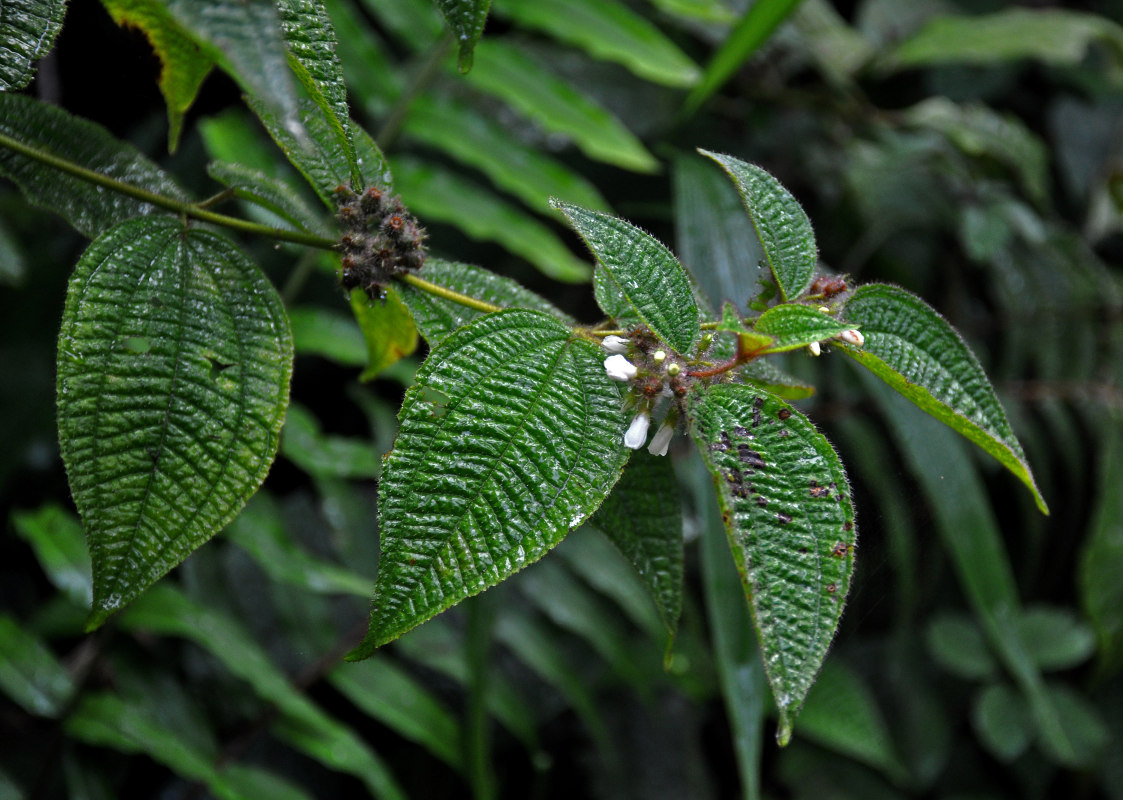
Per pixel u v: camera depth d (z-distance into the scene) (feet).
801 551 2.31
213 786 3.60
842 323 2.35
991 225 5.46
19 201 4.87
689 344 2.39
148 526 2.36
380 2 4.55
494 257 5.22
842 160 5.82
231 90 4.17
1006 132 5.85
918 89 6.36
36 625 3.92
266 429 2.41
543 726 5.05
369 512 4.46
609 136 4.52
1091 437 5.96
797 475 2.33
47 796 3.88
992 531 4.34
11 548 4.77
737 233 4.14
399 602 2.30
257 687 3.65
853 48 6.08
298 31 2.41
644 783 4.81
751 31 4.17
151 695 3.78
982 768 6.14
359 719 4.94
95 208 2.51
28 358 4.67
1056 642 5.91
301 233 2.52
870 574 2.63
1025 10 6.73
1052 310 5.74
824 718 5.26
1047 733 5.22
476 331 2.39
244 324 2.43
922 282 5.89
